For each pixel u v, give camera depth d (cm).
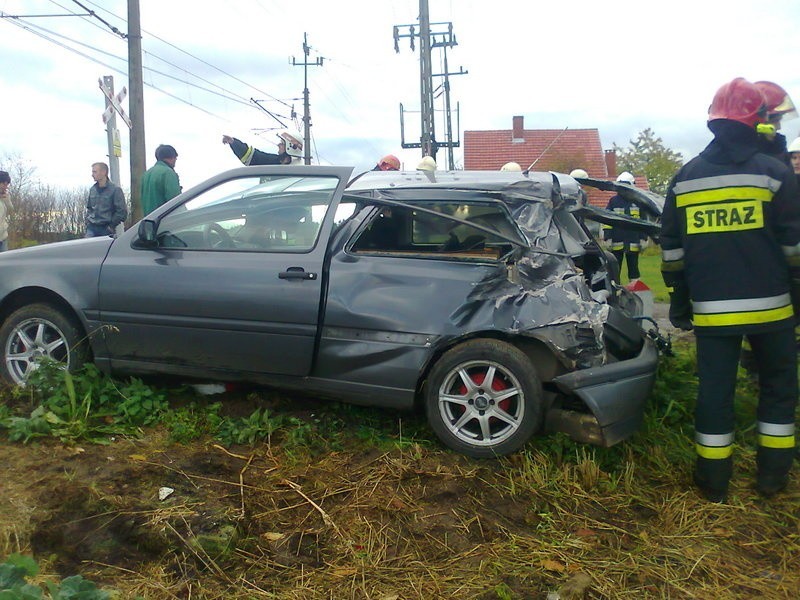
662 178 4956
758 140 383
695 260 362
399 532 329
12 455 373
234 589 282
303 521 334
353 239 427
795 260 351
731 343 361
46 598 246
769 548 333
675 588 298
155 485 351
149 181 723
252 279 420
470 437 398
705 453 366
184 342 432
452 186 437
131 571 289
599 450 399
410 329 399
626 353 403
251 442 404
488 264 408
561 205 436
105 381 443
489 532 332
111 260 447
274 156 823
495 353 388
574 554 318
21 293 465
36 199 2072
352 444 412
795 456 418
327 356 414
